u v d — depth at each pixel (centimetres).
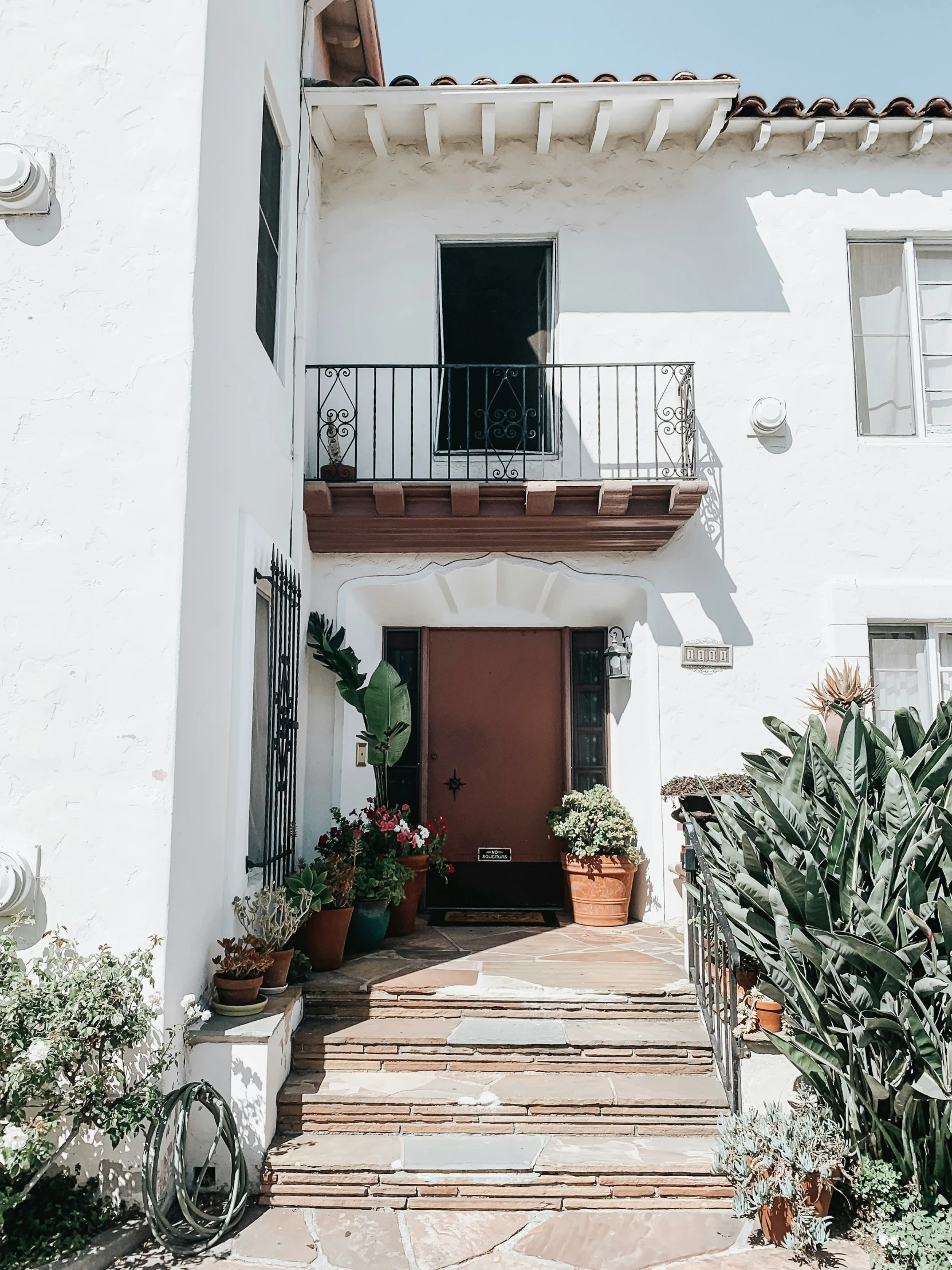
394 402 704
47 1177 374
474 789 783
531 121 727
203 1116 406
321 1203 395
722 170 743
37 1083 331
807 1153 375
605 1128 432
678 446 720
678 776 685
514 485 671
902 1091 379
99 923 395
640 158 746
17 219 431
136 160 435
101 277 429
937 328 744
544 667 797
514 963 569
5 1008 339
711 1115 435
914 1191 377
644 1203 397
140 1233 366
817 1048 401
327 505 675
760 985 440
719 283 734
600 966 562
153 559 413
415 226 752
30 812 401
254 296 536
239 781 484
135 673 408
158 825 400
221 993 438
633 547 703
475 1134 429
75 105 438
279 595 572
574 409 732
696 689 701
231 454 488
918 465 717
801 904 415
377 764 695
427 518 691
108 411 421
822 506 714
